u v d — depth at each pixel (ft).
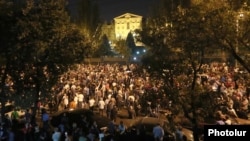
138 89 100.42
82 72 158.30
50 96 69.92
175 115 53.21
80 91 106.01
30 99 66.13
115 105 94.27
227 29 42.09
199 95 50.47
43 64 64.34
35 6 61.21
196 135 50.80
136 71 57.41
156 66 52.16
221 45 43.62
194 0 46.47
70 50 66.49
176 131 58.39
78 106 96.94
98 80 131.95
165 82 52.29
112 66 206.08
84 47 69.31
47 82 66.28
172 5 102.22
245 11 41.52
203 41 45.65
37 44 58.70
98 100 101.40
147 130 66.28
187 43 47.96
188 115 51.26
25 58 59.62
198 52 49.29
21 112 79.71
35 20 59.98
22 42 58.13
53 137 56.70
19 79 63.87
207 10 44.47
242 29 41.63
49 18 61.57
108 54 384.68
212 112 50.93
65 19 66.28
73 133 58.39
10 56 58.90
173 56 51.55
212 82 100.63
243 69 47.42
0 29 57.26
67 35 66.80
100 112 95.20
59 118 75.41
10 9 58.49
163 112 72.28
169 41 51.01
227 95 88.43
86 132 62.03
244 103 86.12
